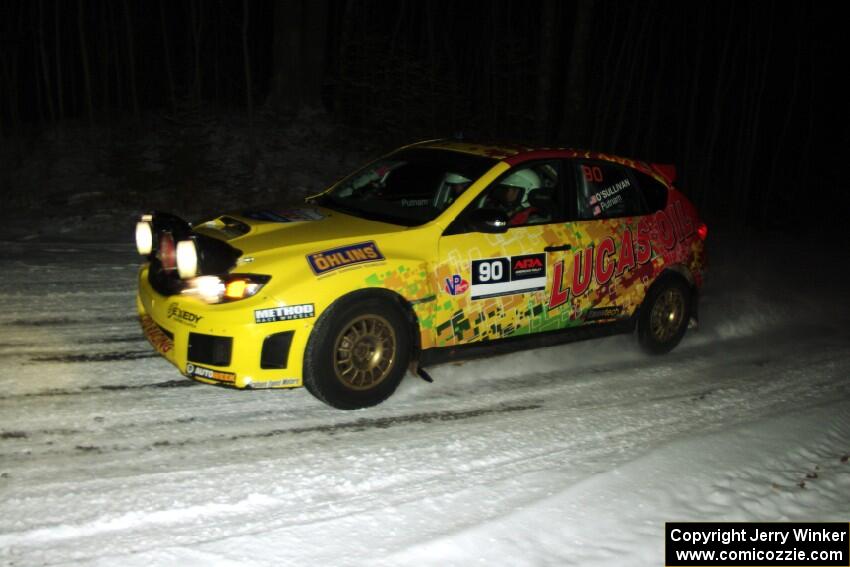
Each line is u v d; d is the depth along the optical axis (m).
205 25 21.67
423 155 6.09
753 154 21.97
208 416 4.83
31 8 19.39
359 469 4.25
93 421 4.64
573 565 3.38
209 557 3.28
